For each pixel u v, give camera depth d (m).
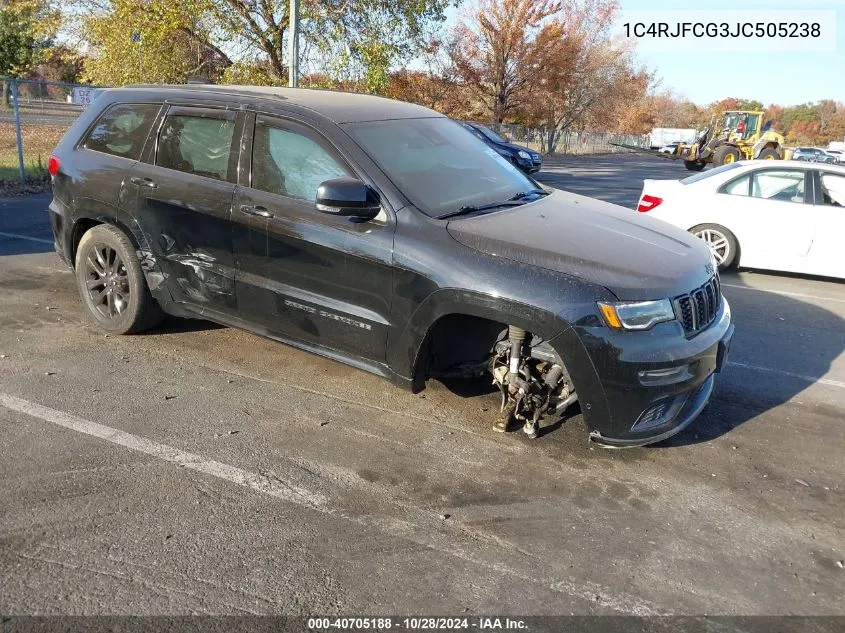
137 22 19.53
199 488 3.36
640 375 3.44
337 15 20.78
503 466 3.71
